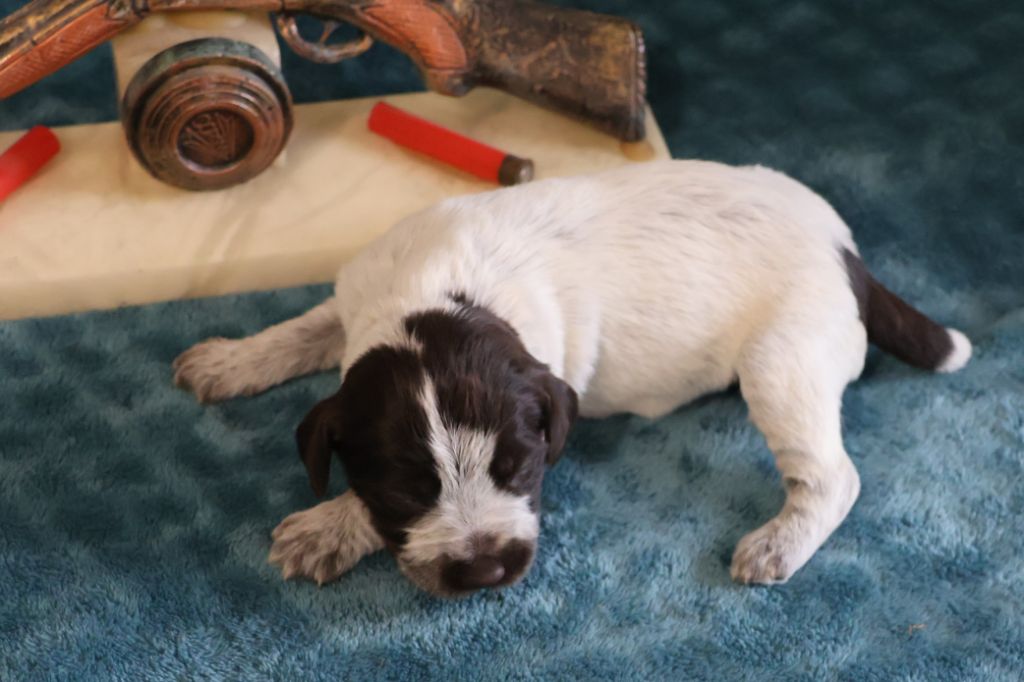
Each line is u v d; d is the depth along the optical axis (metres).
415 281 0.90
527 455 0.87
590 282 0.92
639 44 1.04
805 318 0.93
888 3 1.15
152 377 0.98
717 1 1.15
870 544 0.93
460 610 0.91
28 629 0.90
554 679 0.89
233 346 0.97
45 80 1.09
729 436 0.96
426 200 1.04
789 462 0.92
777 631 0.91
